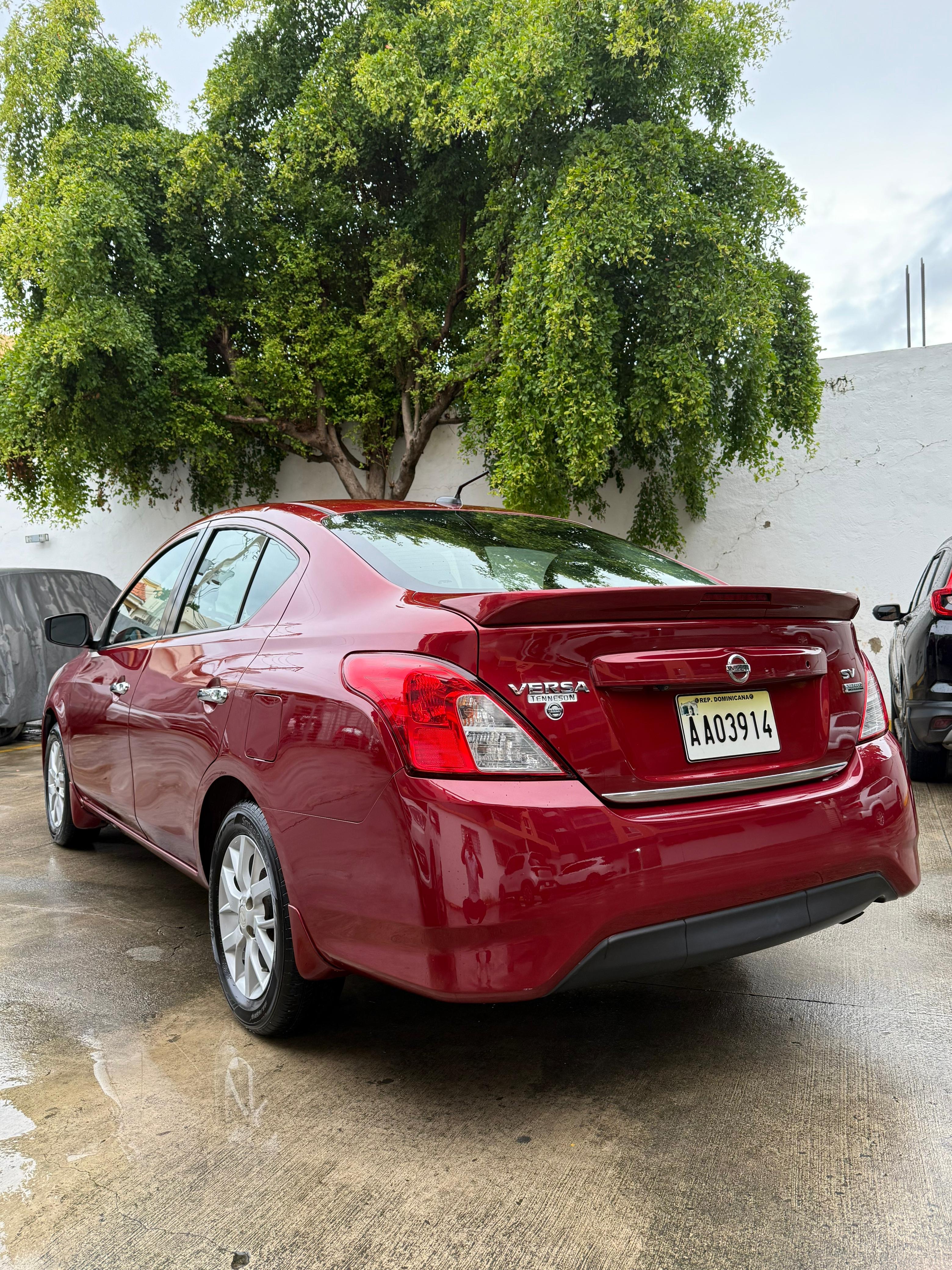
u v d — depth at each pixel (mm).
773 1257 1600
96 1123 2072
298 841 2215
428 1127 2039
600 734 1954
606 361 7879
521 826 1829
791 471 9617
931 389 9055
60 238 8852
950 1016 2580
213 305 10719
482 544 2711
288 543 2750
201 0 10570
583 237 7676
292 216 10992
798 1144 1950
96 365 9422
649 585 2646
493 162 9055
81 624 3855
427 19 9406
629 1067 2322
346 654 2172
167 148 10273
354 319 10703
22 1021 2617
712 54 8297
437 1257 1619
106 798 3783
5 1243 1673
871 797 2289
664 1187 1805
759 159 8727
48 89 10211
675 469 9250
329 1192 1807
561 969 1846
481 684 1901
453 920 1822
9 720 8320
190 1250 1648
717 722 2139
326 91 10016
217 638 2857
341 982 2391
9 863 4336
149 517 13227
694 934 1979
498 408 8547
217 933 2654
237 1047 2453
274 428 10898
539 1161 1901
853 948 3156
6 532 14352
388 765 1938
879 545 9312
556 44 7738
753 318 7820
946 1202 1740
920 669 5254
